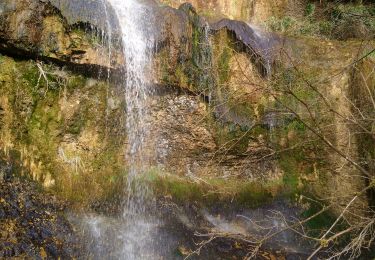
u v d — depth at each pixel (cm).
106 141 624
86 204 565
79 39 570
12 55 543
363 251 645
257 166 766
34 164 538
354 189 737
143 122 662
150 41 630
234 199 719
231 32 725
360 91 746
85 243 514
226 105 700
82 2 575
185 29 654
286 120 761
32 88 551
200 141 704
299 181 782
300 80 726
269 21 948
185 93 666
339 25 938
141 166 664
